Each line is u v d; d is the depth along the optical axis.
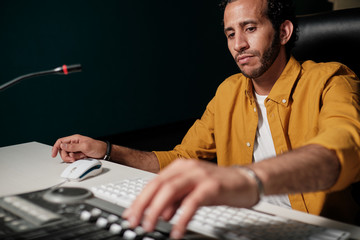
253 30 1.11
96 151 1.12
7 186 0.89
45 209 0.65
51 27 3.53
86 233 0.57
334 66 1.12
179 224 0.47
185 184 0.49
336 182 0.64
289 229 0.59
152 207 0.48
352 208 1.08
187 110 4.93
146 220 0.48
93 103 3.96
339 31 1.29
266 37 1.11
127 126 4.30
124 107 4.24
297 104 1.14
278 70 1.18
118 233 0.57
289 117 1.16
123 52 4.13
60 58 3.63
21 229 0.58
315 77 1.12
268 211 0.71
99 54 3.93
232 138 1.30
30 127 3.51
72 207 0.66
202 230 0.59
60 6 3.56
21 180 0.93
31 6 3.36
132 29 4.17
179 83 4.78
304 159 0.60
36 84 3.50
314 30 1.33
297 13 5.51
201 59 4.98
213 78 5.20
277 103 1.16
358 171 0.69
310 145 0.66
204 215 0.64
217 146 1.33
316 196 1.05
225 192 0.49
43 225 0.59
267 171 0.54
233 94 1.28
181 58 4.74
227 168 0.53
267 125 1.22
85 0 3.73
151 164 1.21
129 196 0.74
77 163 0.96
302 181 0.58
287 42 1.22
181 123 4.88
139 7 4.20
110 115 4.12
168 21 4.51
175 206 0.53
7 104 3.34
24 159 1.12
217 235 0.58
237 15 1.11
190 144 1.35
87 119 3.93
